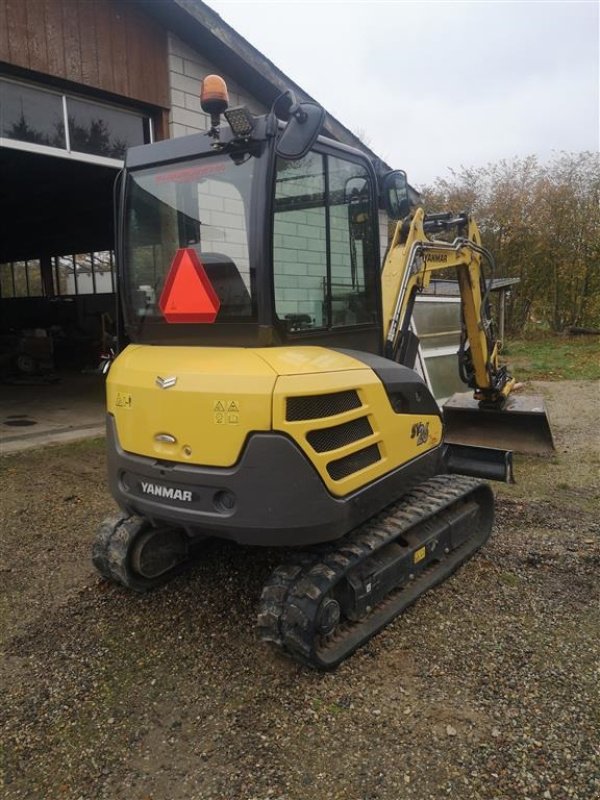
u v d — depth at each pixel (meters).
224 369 2.60
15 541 4.23
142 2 6.31
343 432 2.76
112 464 3.03
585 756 2.26
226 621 3.19
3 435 6.98
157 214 3.07
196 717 2.52
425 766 2.24
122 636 3.08
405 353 3.96
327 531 2.64
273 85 7.58
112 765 2.28
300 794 2.14
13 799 2.14
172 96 6.81
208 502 2.62
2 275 17.80
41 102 5.88
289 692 2.65
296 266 2.89
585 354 14.14
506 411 5.98
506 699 2.57
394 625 3.12
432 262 4.36
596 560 3.82
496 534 4.22
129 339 3.36
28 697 2.65
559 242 18.03
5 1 5.38
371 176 3.40
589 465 5.75
